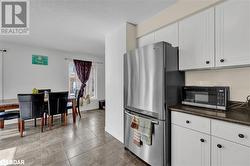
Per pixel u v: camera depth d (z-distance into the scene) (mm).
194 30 1765
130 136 2207
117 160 2031
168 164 1715
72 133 3088
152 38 2402
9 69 3908
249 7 1329
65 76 5012
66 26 2791
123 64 2555
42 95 3193
